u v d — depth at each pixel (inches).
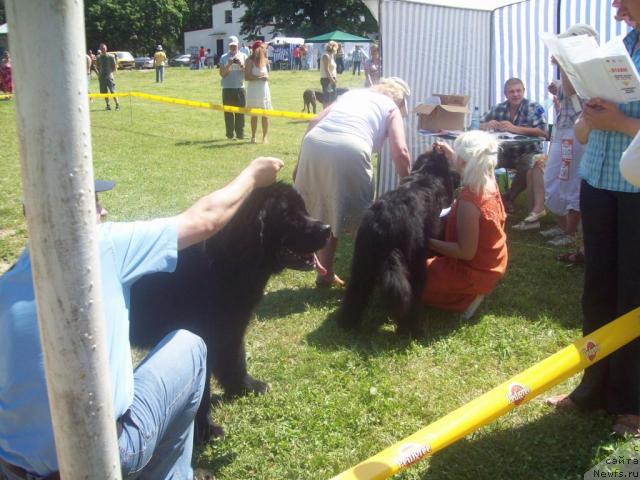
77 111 46.4
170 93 963.3
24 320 69.2
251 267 111.7
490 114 270.7
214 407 128.0
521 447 112.2
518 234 249.3
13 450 71.5
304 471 108.6
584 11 275.1
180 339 90.0
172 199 301.1
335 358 149.5
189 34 2773.1
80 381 51.3
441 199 168.1
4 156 424.2
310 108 747.4
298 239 113.7
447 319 171.6
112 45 2559.1
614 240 106.5
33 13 43.3
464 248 161.5
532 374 96.3
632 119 95.8
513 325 166.9
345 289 178.7
